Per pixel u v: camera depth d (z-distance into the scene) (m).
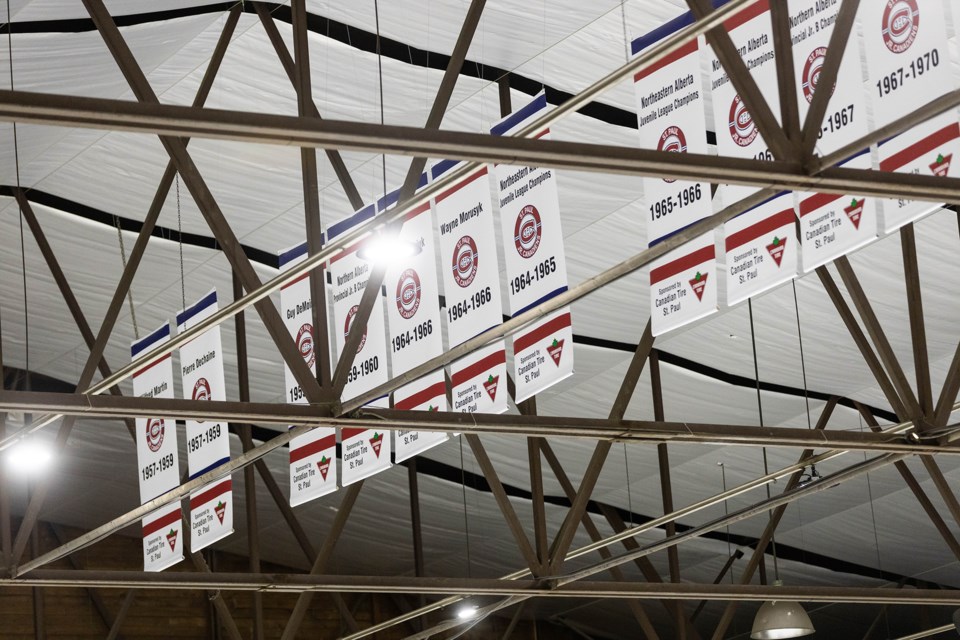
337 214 19.38
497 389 14.05
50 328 23.12
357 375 14.73
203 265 20.95
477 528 28.89
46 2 15.08
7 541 18.77
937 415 15.49
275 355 22.94
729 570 30.22
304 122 9.72
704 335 20.83
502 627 34.12
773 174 10.23
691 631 22.34
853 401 22.58
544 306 12.69
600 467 18.06
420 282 14.05
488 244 13.24
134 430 18.55
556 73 16.34
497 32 15.66
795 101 10.33
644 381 22.42
